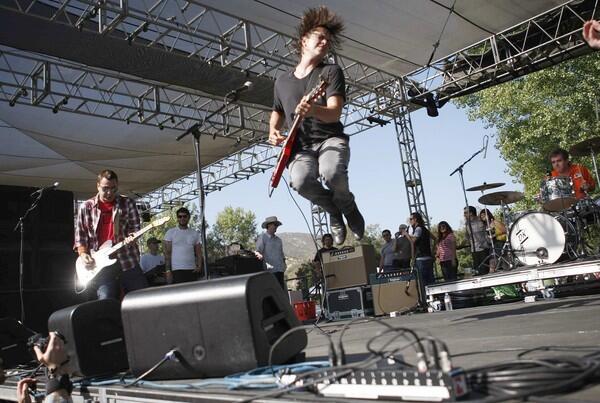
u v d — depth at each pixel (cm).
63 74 912
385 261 855
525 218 649
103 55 765
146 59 792
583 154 764
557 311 340
